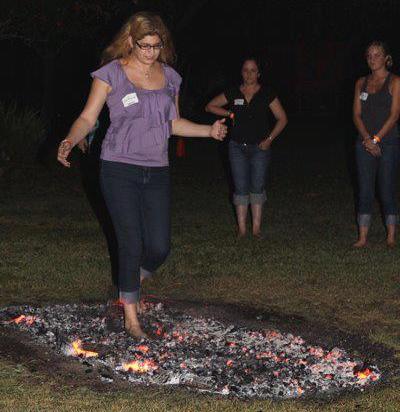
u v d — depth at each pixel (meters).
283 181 12.20
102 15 15.30
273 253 7.44
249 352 4.82
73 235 8.14
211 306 5.83
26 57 25.30
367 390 4.34
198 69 25.62
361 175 7.56
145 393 4.21
